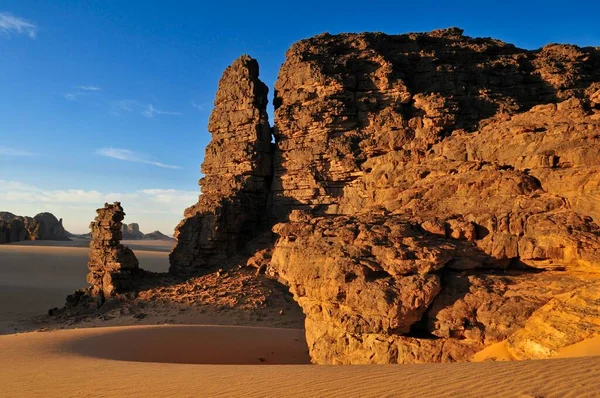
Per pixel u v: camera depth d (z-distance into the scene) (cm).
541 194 2081
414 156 3191
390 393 1003
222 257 5103
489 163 2408
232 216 5178
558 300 1622
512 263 1989
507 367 1129
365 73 5241
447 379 1067
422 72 5216
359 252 2094
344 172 4838
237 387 1270
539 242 1883
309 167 5050
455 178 2412
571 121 2242
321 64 5238
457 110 4578
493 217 2084
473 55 5475
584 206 1911
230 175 5509
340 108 5044
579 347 1362
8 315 5125
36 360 2264
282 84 5509
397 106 4916
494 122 2972
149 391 1334
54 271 9606
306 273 2247
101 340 2997
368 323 1930
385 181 3162
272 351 2959
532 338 1520
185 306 4266
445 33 5878
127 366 2014
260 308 4109
